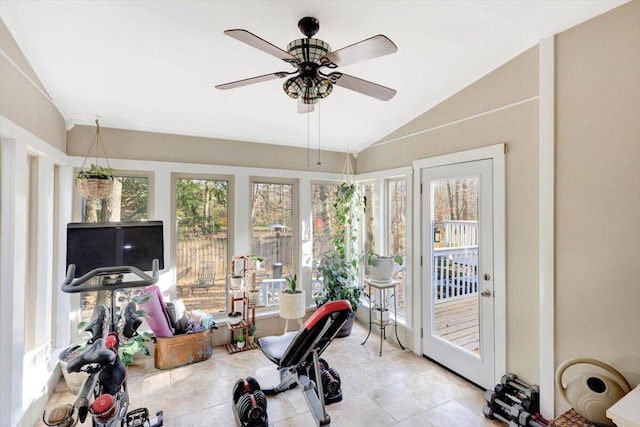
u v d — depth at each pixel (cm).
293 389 270
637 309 163
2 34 175
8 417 192
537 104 224
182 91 267
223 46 212
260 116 323
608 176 173
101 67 228
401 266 366
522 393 227
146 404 249
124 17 183
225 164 362
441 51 226
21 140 199
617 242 170
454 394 262
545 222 201
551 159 198
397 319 365
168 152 336
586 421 167
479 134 266
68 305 295
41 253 252
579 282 186
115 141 314
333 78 179
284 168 395
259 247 386
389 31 202
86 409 142
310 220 412
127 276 283
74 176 302
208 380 284
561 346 195
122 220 321
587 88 181
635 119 163
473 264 274
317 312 193
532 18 180
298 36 204
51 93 253
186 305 349
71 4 172
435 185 312
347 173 434
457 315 290
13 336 194
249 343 354
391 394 262
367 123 348
